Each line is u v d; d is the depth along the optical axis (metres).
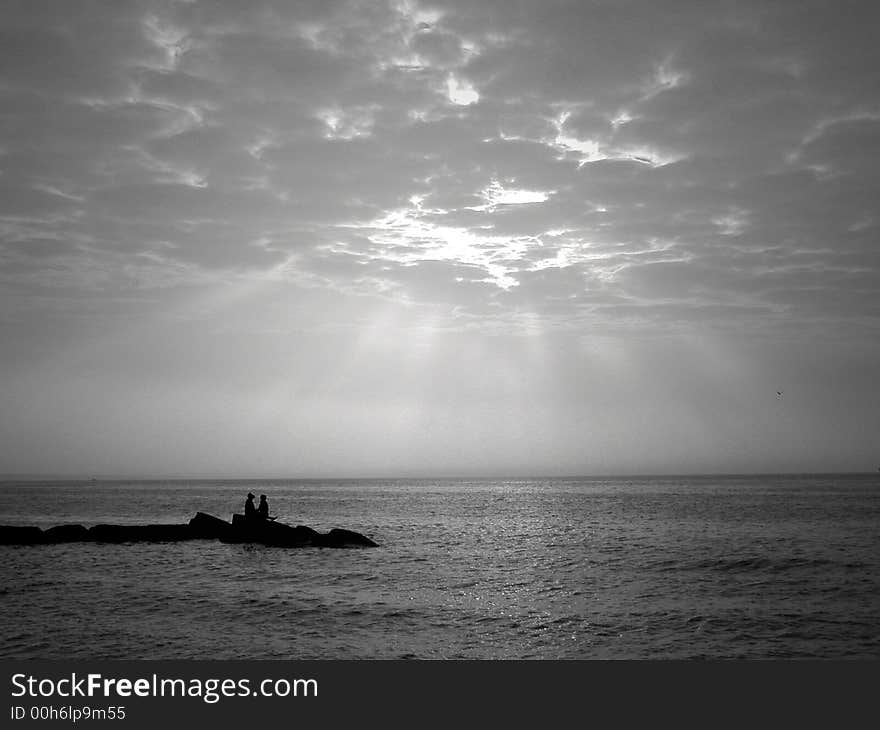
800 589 29.19
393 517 82.31
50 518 84.50
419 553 44.22
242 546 47.31
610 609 25.61
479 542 51.28
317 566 38.03
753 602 26.55
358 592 29.58
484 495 161.25
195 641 21.14
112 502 127.50
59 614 24.95
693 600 27.09
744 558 39.19
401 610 25.67
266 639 21.36
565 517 79.56
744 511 85.69
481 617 24.44
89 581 32.62
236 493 182.00
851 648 20.23
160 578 33.62
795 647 20.36
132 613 25.17
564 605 26.45
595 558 40.88
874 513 79.25
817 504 100.62
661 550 44.31
